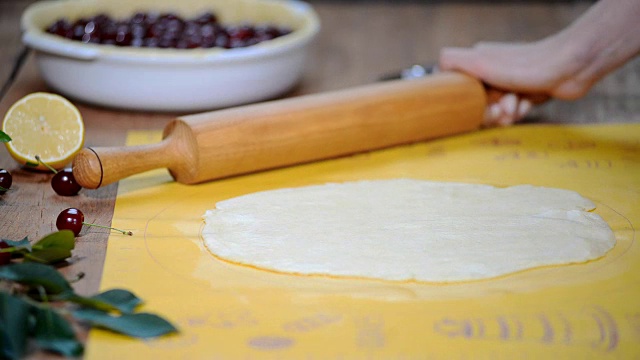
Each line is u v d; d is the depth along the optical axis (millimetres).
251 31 1182
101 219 890
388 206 902
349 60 1300
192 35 1153
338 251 830
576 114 1129
